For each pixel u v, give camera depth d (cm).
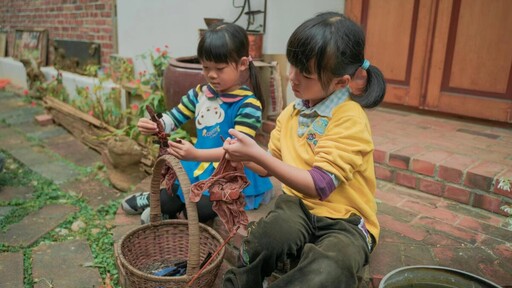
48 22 547
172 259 177
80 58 490
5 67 610
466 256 158
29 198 257
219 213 135
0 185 275
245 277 126
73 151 345
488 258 157
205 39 164
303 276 113
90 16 463
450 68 266
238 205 134
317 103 132
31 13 579
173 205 186
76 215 236
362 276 137
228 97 176
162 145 160
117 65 405
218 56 163
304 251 119
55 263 190
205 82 229
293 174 118
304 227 129
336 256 115
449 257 158
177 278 138
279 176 119
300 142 135
